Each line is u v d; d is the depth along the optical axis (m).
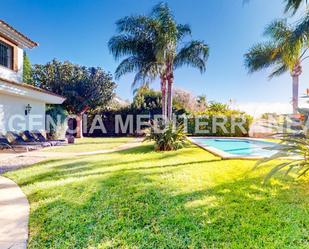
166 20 14.39
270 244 2.52
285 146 4.27
